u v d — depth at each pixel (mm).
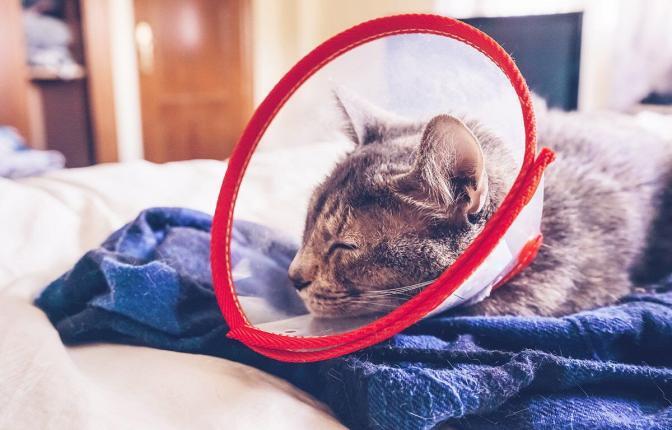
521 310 490
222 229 487
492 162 407
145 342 499
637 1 1278
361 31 464
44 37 1736
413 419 390
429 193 415
